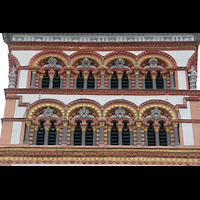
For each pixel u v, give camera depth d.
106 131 62.81
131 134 62.69
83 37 69.88
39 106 64.31
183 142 61.72
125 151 60.28
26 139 61.94
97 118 63.72
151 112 64.00
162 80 67.62
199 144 61.50
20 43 69.06
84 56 68.56
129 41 69.31
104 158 59.97
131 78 67.25
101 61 68.12
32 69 67.31
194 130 62.47
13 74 67.06
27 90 65.19
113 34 70.00
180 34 69.69
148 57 68.50
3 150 60.28
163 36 69.69
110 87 66.88
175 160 60.00
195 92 65.06
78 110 64.38
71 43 69.19
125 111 64.31
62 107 64.25
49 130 63.12
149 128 63.53
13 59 68.06
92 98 64.81
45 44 69.06
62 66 68.31
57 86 67.12
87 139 62.81
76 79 67.38
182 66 67.44
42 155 60.16
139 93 65.06
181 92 65.12
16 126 62.72
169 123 63.09
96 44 69.12
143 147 60.66
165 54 68.44
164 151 60.38
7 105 64.19
